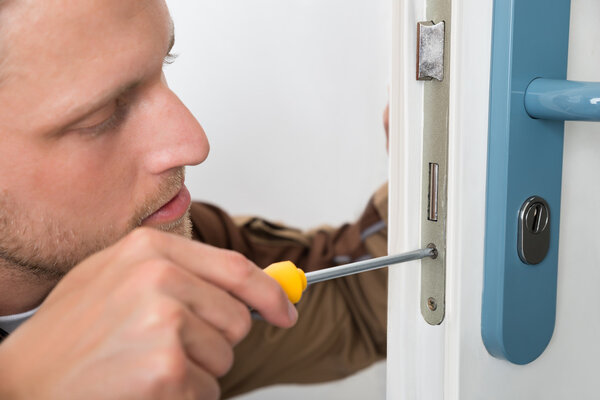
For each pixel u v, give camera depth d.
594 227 0.57
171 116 0.52
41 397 0.31
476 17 0.46
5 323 0.59
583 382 0.58
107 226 0.51
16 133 0.46
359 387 1.49
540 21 0.48
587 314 0.58
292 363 1.45
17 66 0.44
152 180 0.53
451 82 0.47
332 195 1.38
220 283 0.35
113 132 0.50
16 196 0.48
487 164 0.49
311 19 1.29
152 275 0.31
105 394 0.30
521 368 0.53
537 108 0.48
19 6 0.43
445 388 0.50
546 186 0.51
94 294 0.32
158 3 0.49
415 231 0.50
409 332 0.52
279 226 1.37
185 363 0.29
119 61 0.45
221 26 1.25
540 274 0.52
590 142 0.55
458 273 0.49
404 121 0.48
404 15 0.47
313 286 1.43
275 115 1.32
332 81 1.33
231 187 1.33
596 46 0.54
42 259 0.50
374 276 1.45
